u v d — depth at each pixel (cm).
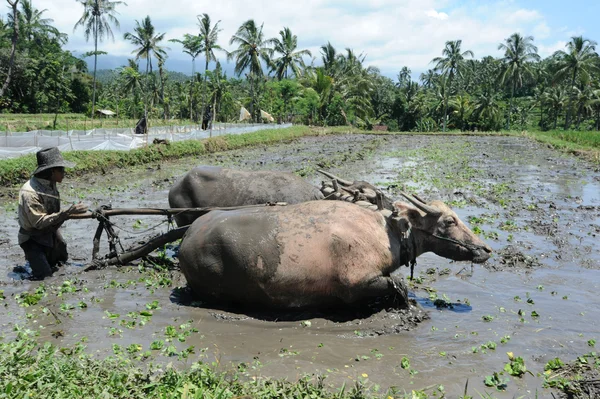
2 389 437
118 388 462
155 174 2180
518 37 8019
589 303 774
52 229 853
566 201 1616
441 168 2445
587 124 9306
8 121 4034
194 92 7781
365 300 725
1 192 1636
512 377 548
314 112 7312
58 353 562
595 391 513
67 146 2364
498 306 760
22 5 6162
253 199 916
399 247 737
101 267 888
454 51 8144
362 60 8719
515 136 5922
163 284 820
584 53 7700
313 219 698
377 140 4841
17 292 772
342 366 568
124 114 7325
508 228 1223
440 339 643
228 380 517
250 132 4325
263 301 699
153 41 6556
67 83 6275
